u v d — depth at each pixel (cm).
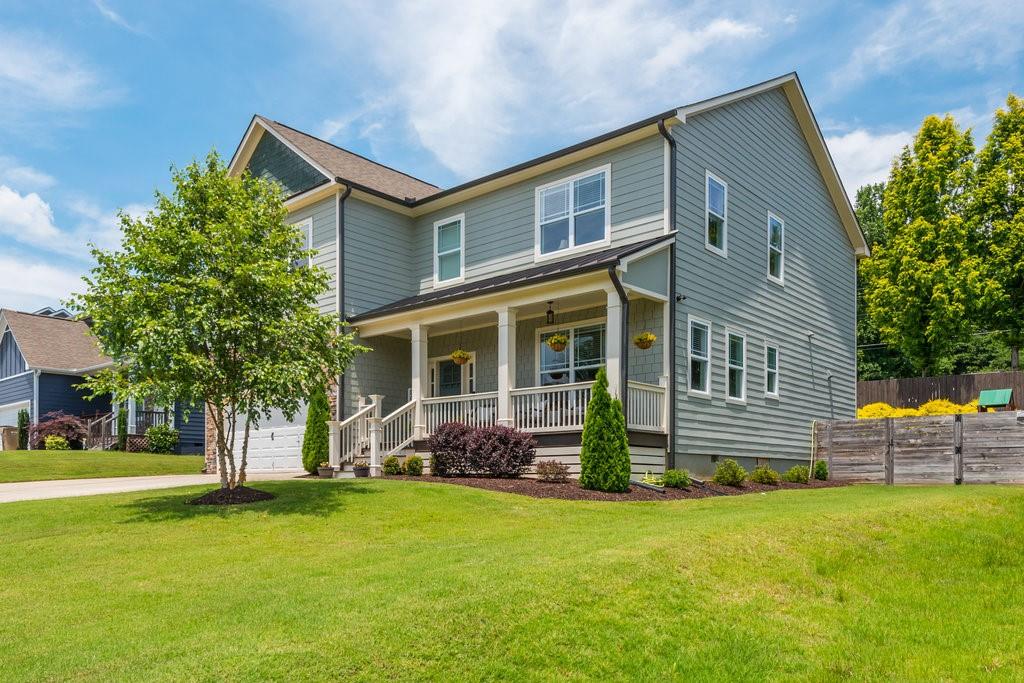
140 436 2869
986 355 3669
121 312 1023
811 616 652
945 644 621
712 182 1620
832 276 2136
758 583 695
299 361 1085
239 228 1080
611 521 978
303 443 1656
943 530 888
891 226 3028
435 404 1627
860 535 855
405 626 530
